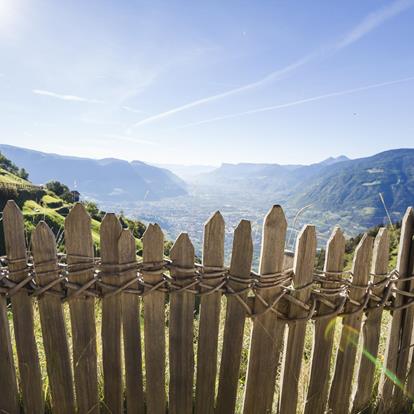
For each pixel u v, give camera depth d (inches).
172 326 68.6
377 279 76.4
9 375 66.6
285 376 74.5
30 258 62.2
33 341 66.2
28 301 64.4
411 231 77.7
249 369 72.3
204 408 73.6
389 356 83.4
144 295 65.9
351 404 83.4
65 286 64.0
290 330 72.4
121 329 70.0
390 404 86.0
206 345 70.3
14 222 61.0
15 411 68.3
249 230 66.0
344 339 77.6
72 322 65.6
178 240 65.2
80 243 63.0
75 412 70.2
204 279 66.9
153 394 71.2
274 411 80.2
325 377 77.7
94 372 68.6
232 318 69.8
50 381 67.7
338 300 73.6
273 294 69.6
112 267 64.3
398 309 80.7
